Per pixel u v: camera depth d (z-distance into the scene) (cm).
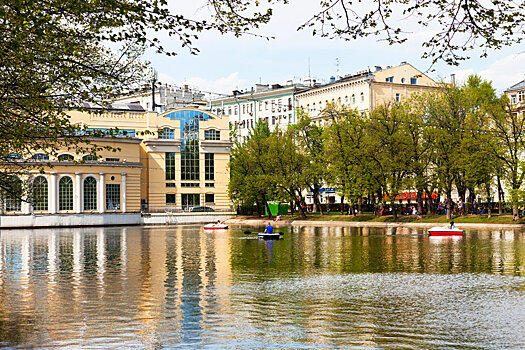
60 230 7962
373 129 7488
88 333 1653
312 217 8744
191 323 1773
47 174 8850
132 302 2111
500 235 5162
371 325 1748
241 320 1817
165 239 5641
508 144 6275
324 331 1677
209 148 10700
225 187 10838
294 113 11875
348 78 10644
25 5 1379
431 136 6919
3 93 1766
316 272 2919
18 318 1847
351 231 6381
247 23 1439
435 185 7094
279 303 2086
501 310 1952
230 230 7362
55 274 2912
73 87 1819
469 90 7050
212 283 2567
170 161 10444
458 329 1695
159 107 13388
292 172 8750
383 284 2506
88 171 9162
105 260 3597
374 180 7362
